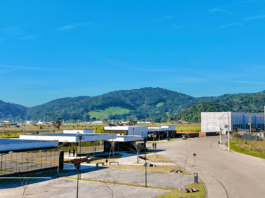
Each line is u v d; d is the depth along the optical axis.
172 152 71.19
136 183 34.97
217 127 172.38
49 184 34.28
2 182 35.22
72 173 41.81
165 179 37.50
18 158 57.12
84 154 66.06
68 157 60.34
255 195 29.00
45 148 45.91
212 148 81.25
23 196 28.62
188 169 45.72
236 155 64.69
